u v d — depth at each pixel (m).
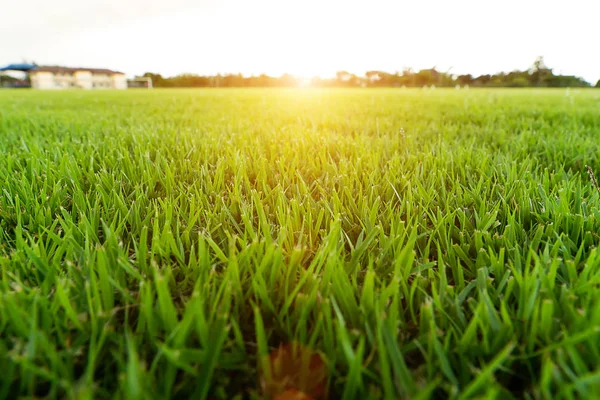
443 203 3.48
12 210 3.36
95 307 1.91
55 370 1.51
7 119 10.80
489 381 1.45
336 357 1.67
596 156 5.24
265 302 1.94
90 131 8.05
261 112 14.18
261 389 1.62
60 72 134.12
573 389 1.50
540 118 10.77
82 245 2.75
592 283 1.97
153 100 24.64
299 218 3.06
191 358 1.55
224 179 4.43
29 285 2.24
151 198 3.81
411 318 2.07
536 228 3.00
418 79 71.44
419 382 1.58
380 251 2.58
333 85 97.94
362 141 6.32
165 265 2.42
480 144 6.92
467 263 2.48
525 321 1.77
